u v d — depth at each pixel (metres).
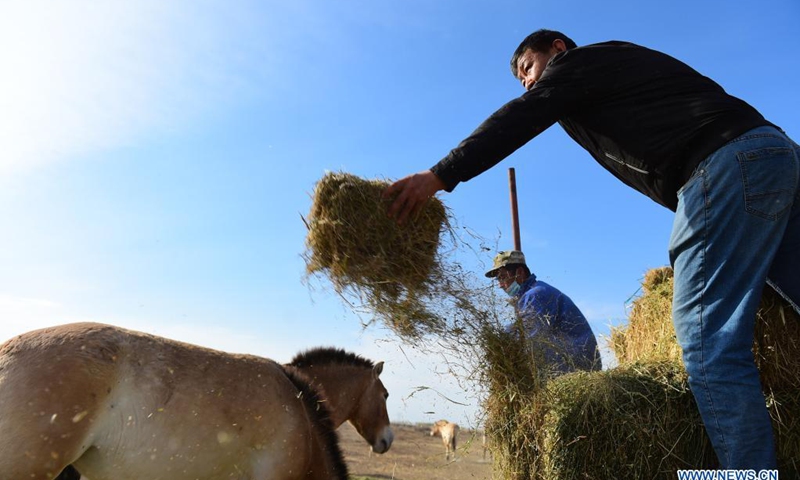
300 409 4.14
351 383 6.06
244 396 3.80
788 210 2.57
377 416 6.36
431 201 3.38
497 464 3.50
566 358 3.72
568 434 3.08
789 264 2.71
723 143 2.59
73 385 3.18
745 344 2.51
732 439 2.46
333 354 6.01
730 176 2.54
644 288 4.41
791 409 2.97
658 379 3.12
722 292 2.54
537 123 2.89
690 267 2.62
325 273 3.40
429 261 3.32
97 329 3.49
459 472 6.31
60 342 3.31
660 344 3.63
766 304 3.07
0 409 3.03
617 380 3.15
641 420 3.03
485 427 3.49
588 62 2.90
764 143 2.55
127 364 3.43
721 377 2.49
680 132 2.71
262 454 3.83
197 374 3.66
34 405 3.07
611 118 2.90
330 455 4.33
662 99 2.79
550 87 2.90
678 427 3.04
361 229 3.21
